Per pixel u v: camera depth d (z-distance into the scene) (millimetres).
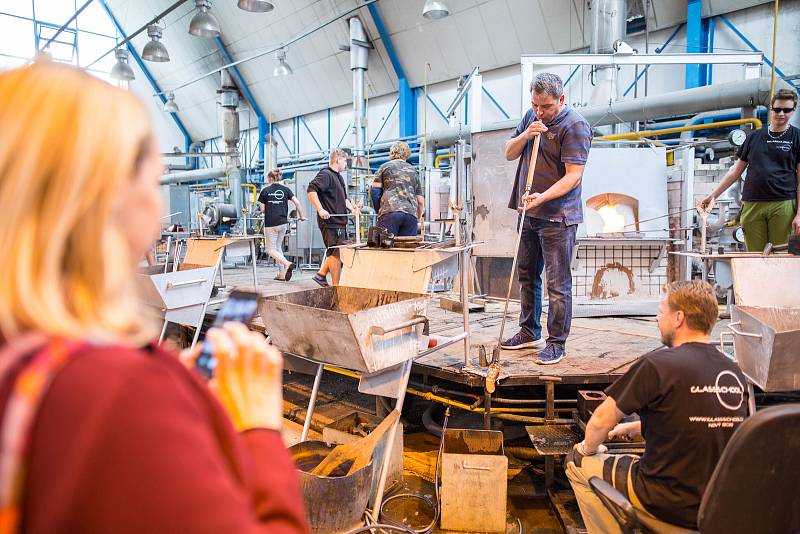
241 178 11945
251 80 12734
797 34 6348
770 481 1103
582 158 2502
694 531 1389
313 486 1766
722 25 6895
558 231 2598
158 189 494
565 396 2885
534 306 2941
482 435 2225
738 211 5016
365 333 1819
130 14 13469
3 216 389
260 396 596
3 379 374
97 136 413
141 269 3691
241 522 386
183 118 15414
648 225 4281
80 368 382
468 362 2584
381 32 9688
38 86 419
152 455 365
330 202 4555
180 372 456
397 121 10586
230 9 11406
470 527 2033
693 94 5977
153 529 358
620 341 3201
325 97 11734
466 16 8695
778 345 1655
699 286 1568
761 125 5590
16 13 12773
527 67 4641
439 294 5184
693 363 1453
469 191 5109
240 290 685
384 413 2898
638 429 1863
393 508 2205
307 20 10508
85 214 409
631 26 7582
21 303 387
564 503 2217
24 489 365
